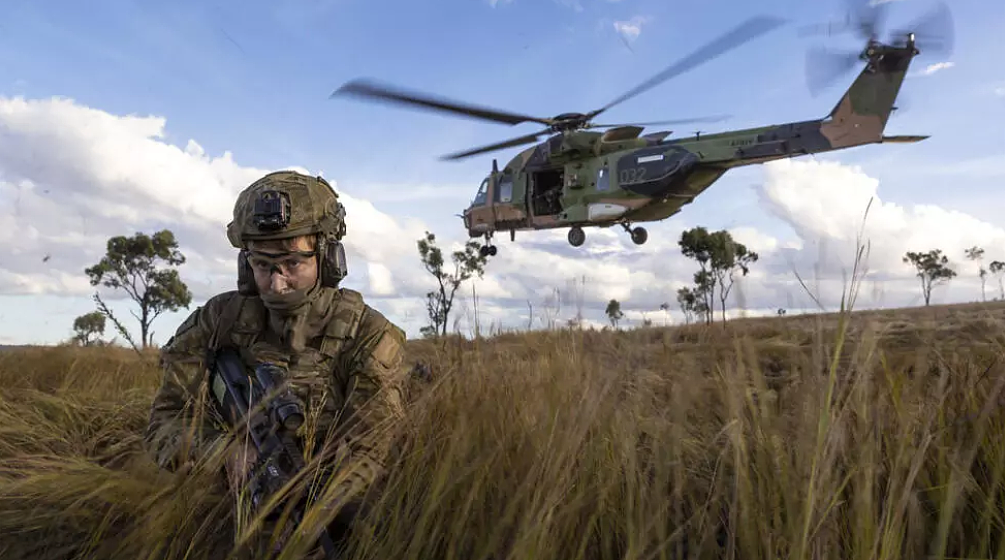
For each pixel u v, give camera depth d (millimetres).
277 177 1965
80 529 1889
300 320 1949
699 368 1488
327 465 1632
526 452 1715
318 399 1894
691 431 1832
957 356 1987
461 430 1787
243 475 1560
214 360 1968
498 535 1342
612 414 1671
